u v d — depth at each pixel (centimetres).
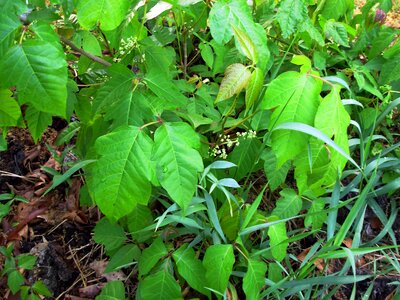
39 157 62
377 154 53
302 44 59
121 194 33
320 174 41
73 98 41
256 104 48
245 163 48
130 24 42
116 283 42
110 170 33
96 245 52
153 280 40
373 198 52
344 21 63
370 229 53
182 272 40
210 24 36
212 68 54
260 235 47
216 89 52
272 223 40
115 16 30
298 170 41
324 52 57
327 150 40
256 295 39
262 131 52
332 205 42
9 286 45
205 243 46
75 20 41
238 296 46
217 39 36
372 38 60
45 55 28
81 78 48
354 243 42
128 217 44
